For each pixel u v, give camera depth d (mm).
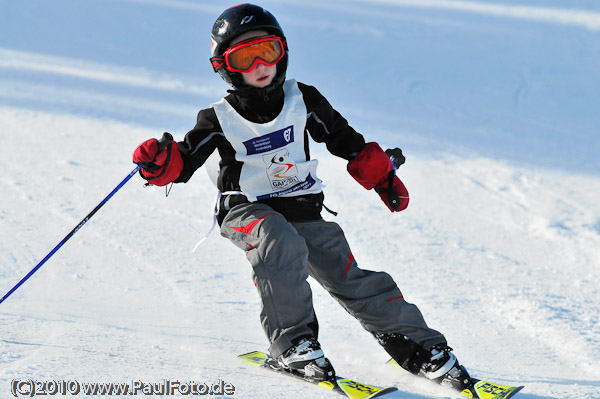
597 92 30484
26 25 38812
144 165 6270
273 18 6543
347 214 15391
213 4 46094
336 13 44688
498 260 13047
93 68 31672
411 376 6938
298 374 6516
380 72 32844
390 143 22188
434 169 19562
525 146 22672
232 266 11891
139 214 14492
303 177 6840
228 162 6762
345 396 5988
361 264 12461
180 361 6699
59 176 16641
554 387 6742
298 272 6434
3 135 20094
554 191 17969
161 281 10805
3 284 9969
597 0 48000
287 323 6465
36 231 12898
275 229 6438
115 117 23594
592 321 9750
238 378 6191
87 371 5898
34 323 7762
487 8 46531
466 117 26234
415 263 12648
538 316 9867
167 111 25109
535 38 39625
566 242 14297
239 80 6391
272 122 6570
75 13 41719
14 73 29375
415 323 6711
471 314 10047
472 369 7516
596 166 20703
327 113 6902
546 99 29250
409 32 40781
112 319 8523
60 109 24094
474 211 16250
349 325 9289
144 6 44219
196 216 14695
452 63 34688
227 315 9367
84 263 11367
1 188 15391
